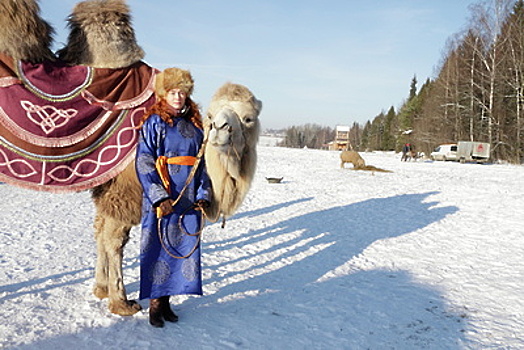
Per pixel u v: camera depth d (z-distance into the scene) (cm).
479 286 416
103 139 305
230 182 325
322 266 480
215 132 294
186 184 293
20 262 443
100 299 340
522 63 2970
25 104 281
